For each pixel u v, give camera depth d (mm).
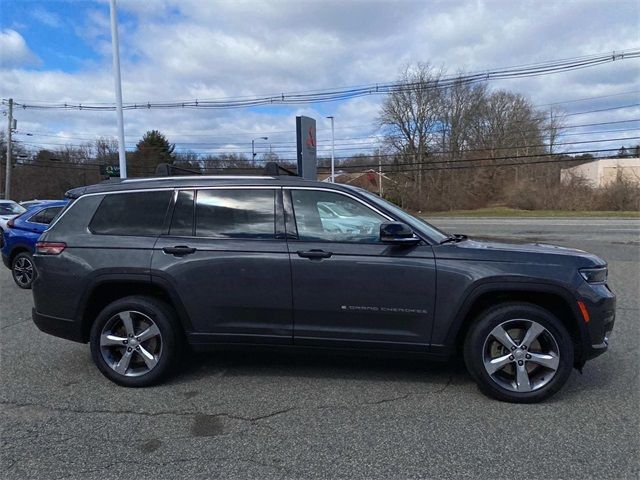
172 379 4430
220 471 2943
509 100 54750
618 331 5789
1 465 3020
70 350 5336
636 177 40812
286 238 4121
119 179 4770
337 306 4020
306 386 4250
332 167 37625
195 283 4148
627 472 2893
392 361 4863
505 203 51375
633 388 4145
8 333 6043
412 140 54188
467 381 4344
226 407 3838
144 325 4320
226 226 4238
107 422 3596
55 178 61406
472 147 54875
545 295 3908
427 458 3070
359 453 3139
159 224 4332
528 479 2832
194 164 55969
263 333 4152
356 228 4109
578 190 42781
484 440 3287
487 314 3887
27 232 9352
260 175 4652
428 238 4047
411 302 3934
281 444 3258
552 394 3842
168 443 3283
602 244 15164
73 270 4285
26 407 3869
